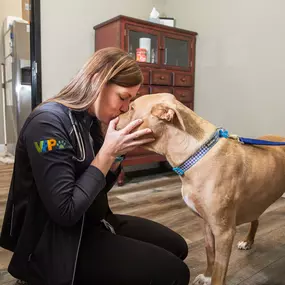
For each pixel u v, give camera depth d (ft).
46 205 2.91
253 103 9.40
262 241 5.87
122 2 10.66
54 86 9.62
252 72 9.33
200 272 4.78
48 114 2.98
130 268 3.10
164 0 11.88
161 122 3.54
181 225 6.48
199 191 3.58
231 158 3.64
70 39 9.73
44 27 9.22
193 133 3.62
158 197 8.29
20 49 11.98
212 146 3.61
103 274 3.12
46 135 2.89
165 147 3.66
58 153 2.89
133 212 7.20
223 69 10.16
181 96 10.60
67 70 9.80
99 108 3.31
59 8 9.39
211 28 10.37
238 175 3.67
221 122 10.40
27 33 12.00
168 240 4.07
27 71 12.08
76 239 3.04
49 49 9.39
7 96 14.03
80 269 3.15
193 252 5.37
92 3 9.99
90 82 3.17
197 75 11.05
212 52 10.43
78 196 2.89
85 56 10.11
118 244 3.26
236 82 9.81
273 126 8.94
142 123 3.50
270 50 8.80
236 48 9.70
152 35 9.79
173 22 10.78
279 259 5.23
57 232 3.06
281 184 4.21
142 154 9.74
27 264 3.25
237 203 3.72
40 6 9.06
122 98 3.28
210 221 3.64
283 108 8.64
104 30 9.58
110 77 3.11
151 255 3.19
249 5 9.21
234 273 4.81
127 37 9.13
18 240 3.25
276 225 6.59
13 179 3.32
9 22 13.55
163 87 10.04
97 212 3.58
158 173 10.93
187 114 3.66
